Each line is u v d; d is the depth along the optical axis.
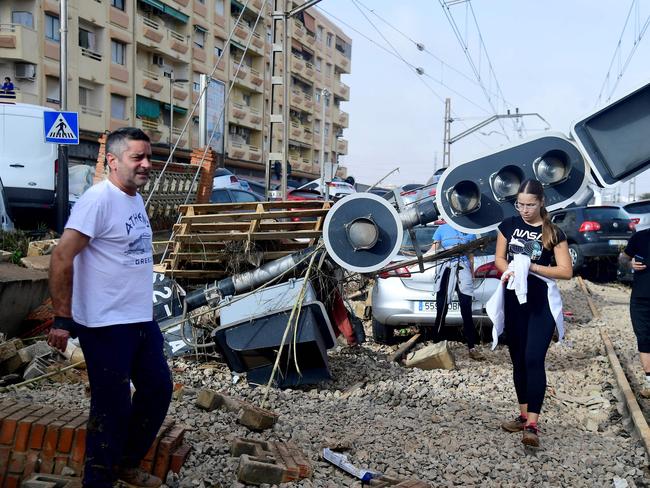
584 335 10.83
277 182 34.28
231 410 5.75
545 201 6.79
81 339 3.64
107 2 39.84
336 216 7.04
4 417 4.12
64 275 3.47
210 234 7.93
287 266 7.48
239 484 4.25
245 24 58.53
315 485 4.44
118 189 3.70
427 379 7.74
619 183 6.66
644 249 7.49
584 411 7.04
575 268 18.95
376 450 5.28
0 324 7.22
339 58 82.00
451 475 4.89
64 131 15.87
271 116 21.52
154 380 3.84
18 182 16.88
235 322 6.98
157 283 7.83
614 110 6.63
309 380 7.14
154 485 3.99
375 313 9.87
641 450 5.66
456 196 6.83
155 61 46.47
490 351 9.45
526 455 5.39
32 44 34.41
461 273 8.86
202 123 26.67
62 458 4.07
